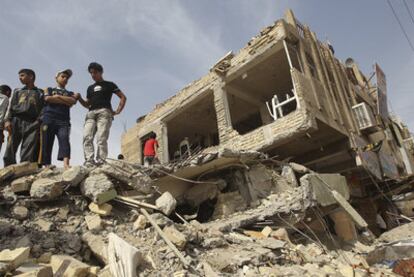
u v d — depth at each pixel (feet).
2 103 19.35
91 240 13.75
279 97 46.19
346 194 28.48
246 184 27.78
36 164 17.37
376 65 54.85
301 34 39.63
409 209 54.39
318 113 32.94
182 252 14.49
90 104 21.13
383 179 41.65
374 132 41.83
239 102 46.83
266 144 33.42
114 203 17.51
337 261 20.99
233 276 14.03
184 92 47.03
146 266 12.66
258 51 37.35
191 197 28.76
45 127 18.66
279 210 23.75
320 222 28.07
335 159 38.09
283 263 17.26
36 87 20.22
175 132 55.83
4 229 12.94
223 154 25.40
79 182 16.79
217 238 17.31
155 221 16.26
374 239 33.30
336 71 44.32
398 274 21.40
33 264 11.08
